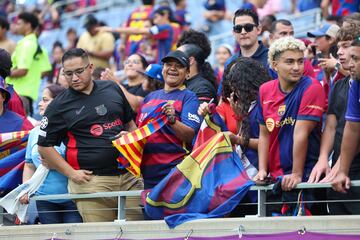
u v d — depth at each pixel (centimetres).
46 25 4838
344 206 1981
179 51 2245
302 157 2002
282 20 2709
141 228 2112
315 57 2608
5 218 2412
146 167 2214
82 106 2234
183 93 2231
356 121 1917
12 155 2395
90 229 2184
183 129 2177
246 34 2478
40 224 2275
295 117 2036
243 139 2122
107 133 2228
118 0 4806
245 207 2102
